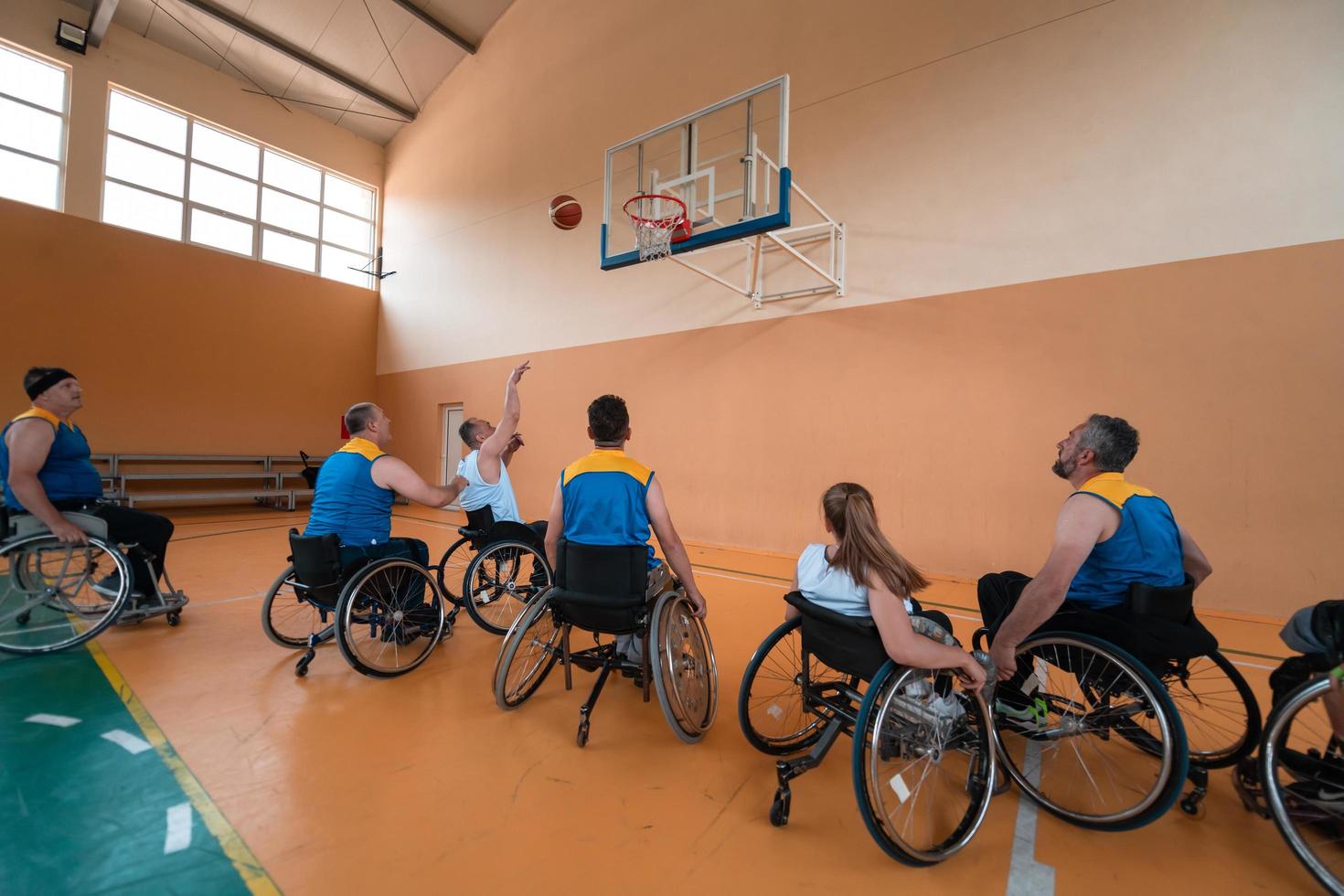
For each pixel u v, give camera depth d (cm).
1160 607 163
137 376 757
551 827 153
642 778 177
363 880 132
